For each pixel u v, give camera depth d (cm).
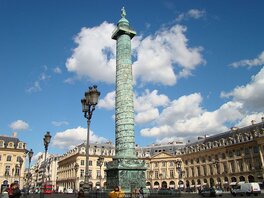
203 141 8719
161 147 10331
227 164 7519
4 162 7738
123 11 4097
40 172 12612
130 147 3406
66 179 9356
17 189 1623
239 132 7450
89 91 1828
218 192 4747
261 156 6494
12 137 8225
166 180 9306
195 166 8644
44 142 2811
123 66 3706
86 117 1864
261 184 6372
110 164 3450
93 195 2914
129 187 3238
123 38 3866
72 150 9694
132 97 3619
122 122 3475
